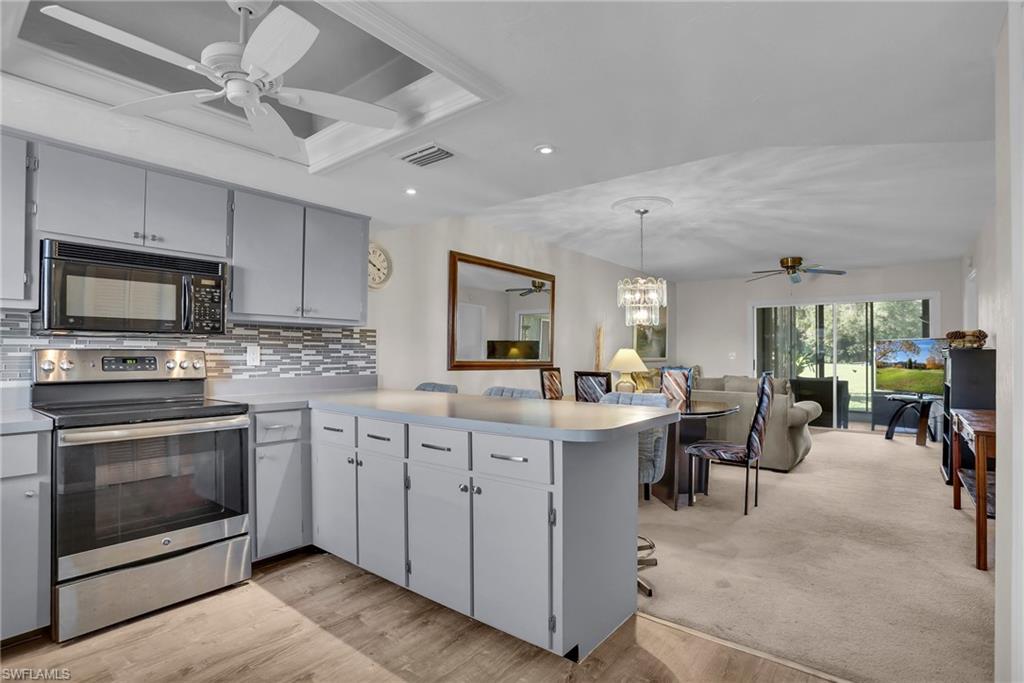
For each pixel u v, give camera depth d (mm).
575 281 6523
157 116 2184
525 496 1941
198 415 2438
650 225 5301
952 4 1409
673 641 2094
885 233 5613
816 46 1625
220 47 1562
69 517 2084
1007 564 1529
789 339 8484
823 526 3461
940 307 7258
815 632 2158
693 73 1794
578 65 1756
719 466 5398
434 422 2227
